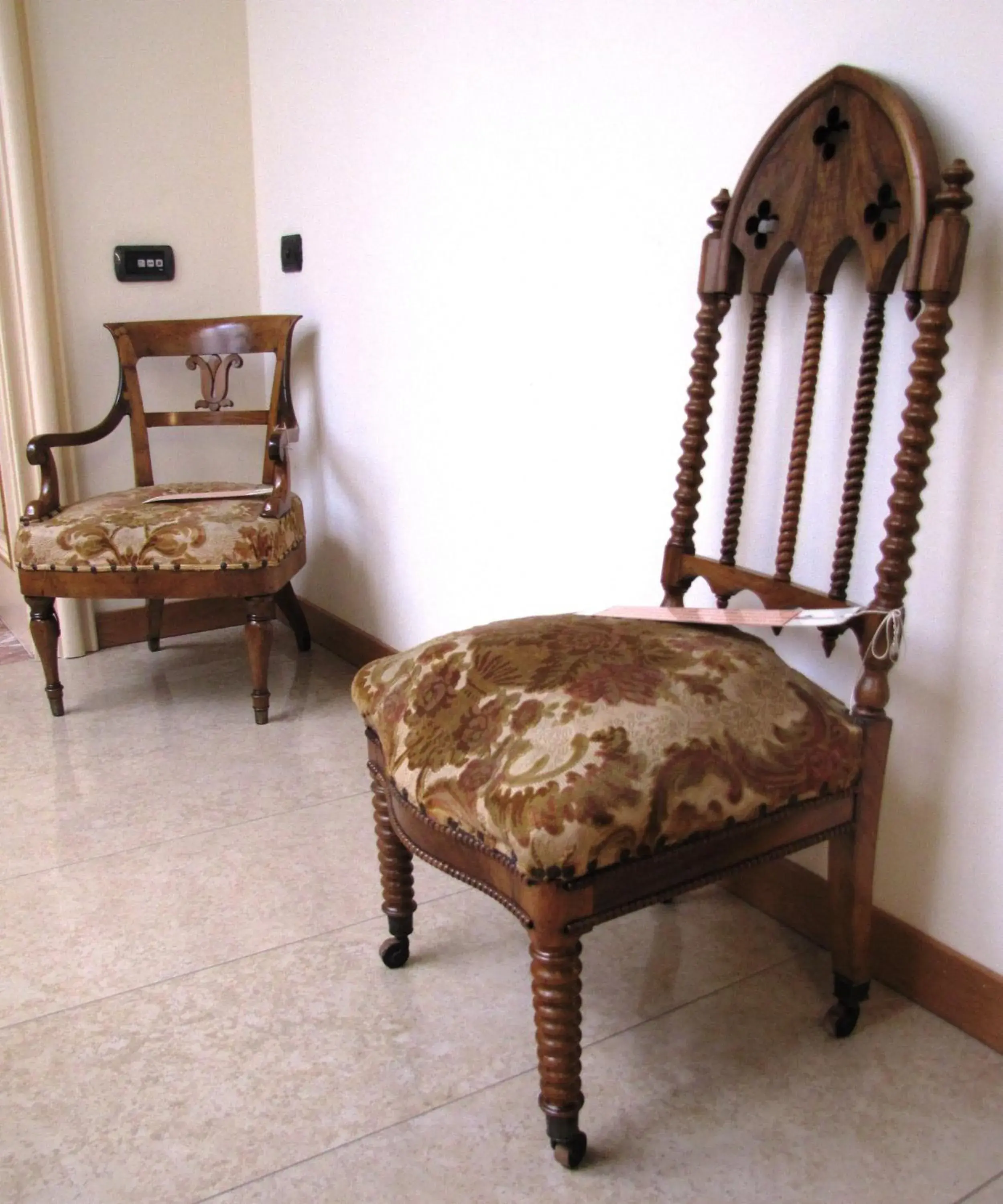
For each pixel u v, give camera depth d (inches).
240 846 69.1
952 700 49.6
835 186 47.6
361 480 98.5
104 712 92.9
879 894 55.0
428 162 80.1
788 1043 50.2
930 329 42.9
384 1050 49.7
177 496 92.2
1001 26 42.7
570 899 38.9
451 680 45.5
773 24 52.2
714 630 50.0
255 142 107.4
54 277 98.5
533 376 73.1
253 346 99.5
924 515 49.3
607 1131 44.7
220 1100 46.5
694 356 55.0
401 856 54.1
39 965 56.3
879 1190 41.7
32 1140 44.3
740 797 41.0
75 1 96.0
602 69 62.6
